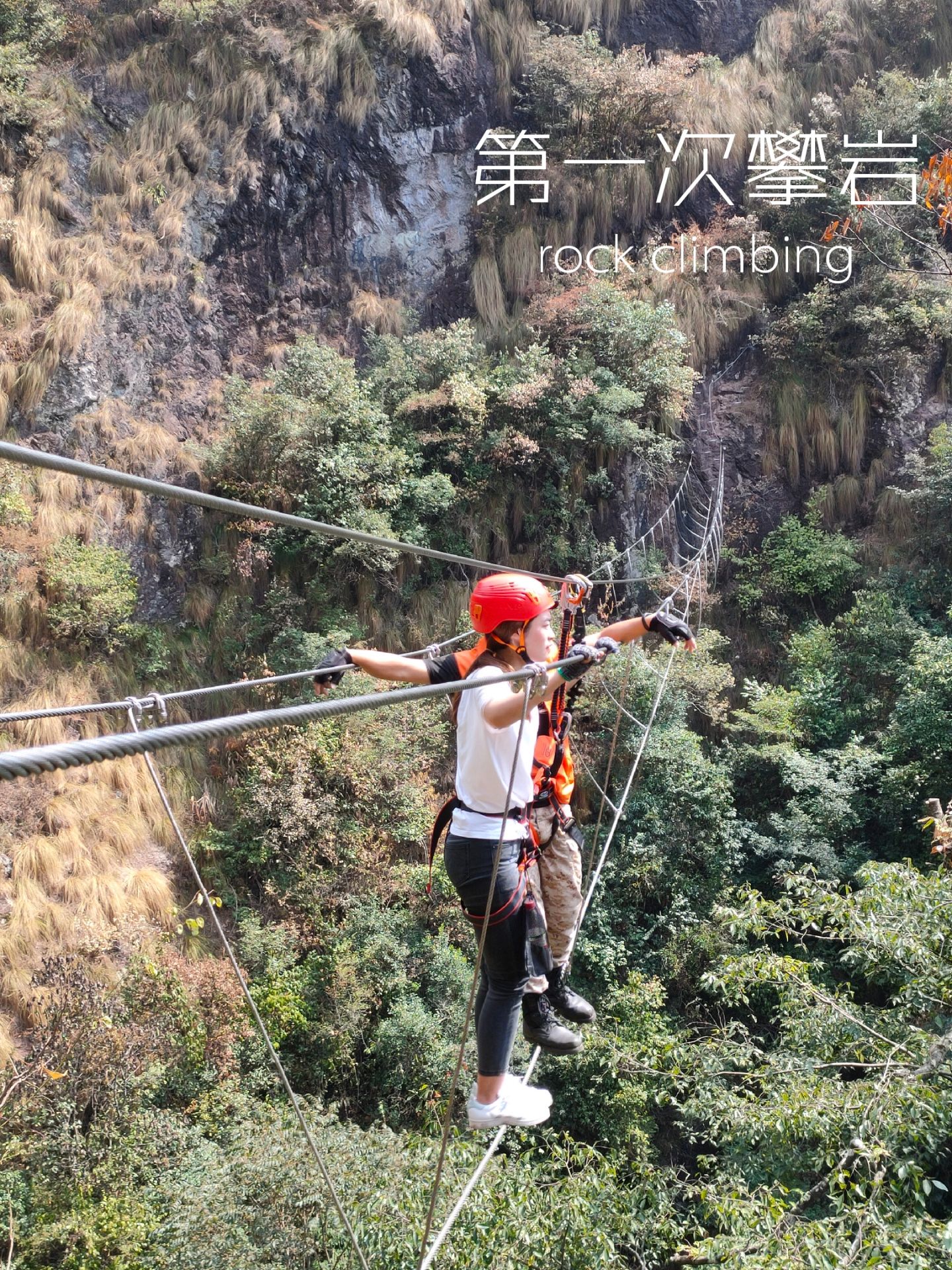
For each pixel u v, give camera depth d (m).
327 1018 12.28
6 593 14.25
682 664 16.06
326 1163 8.78
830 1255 6.28
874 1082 7.75
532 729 2.85
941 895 8.48
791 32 21.81
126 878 13.18
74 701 14.21
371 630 16.56
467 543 17.67
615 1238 8.45
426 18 19.55
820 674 17.38
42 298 16.47
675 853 14.91
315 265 18.89
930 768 15.08
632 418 18.36
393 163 19.42
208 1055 11.48
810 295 20.11
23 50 17.17
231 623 16.22
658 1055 9.59
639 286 19.69
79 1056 10.47
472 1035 12.30
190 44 18.16
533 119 20.30
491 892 2.59
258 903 13.83
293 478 16.42
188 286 17.61
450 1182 8.41
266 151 18.41
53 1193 9.74
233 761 14.79
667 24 21.73
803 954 14.28
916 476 19.05
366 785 13.93
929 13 22.05
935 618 18.66
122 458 16.20
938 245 19.70
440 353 17.84
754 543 19.91
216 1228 8.60
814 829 15.06
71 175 17.25
